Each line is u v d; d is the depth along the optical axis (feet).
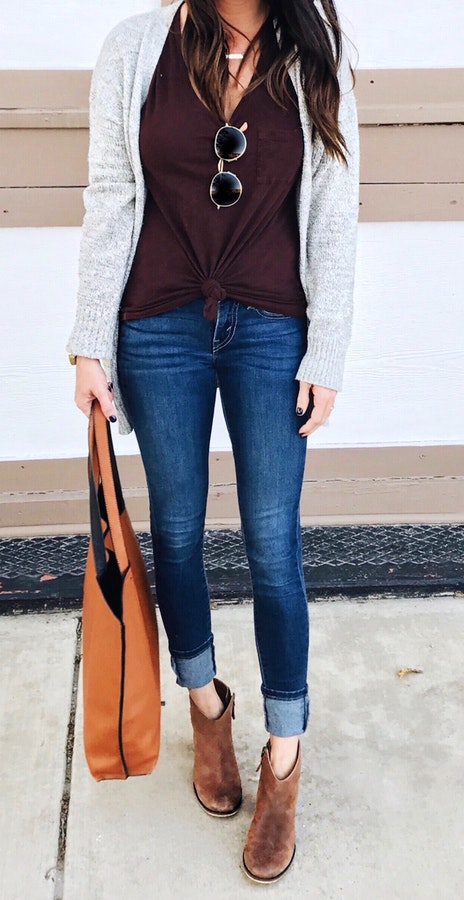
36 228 7.18
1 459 8.02
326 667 6.61
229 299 4.32
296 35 4.02
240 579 7.53
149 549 7.98
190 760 5.79
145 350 4.48
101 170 4.39
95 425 4.46
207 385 4.58
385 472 8.28
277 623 4.75
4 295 7.41
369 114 6.85
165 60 4.19
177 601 5.01
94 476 4.41
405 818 5.34
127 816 5.35
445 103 6.85
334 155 4.19
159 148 4.12
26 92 6.66
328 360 4.40
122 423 5.01
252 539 4.71
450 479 8.34
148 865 5.01
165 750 5.88
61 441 8.04
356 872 4.98
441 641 6.91
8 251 7.25
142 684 4.50
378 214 7.23
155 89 4.16
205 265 4.27
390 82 6.79
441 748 5.88
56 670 6.56
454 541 8.13
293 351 4.49
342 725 6.07
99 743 4.63
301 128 4.17
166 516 4.80
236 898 4.81
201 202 4.17
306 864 5.02
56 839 5.18
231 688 6.39
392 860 5.05
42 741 5.90
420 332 7.79
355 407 8.10
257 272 4.29
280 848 4.91
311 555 7.87
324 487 8.30
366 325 7.74
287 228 4.41
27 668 6.57
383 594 7.47
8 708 6.17
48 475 8.09
